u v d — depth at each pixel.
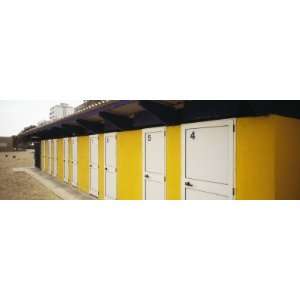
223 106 3.96
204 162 4.46
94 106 6.25
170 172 5.30
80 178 10.62
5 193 9.96
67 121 8.67
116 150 7.53
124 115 6.72
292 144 3.80
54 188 11.05
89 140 9.62
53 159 15.32
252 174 3.66
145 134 6.16
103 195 8.43
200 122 4.53
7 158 30.30
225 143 4.07
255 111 3.55
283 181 3.57
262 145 3.54
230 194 3.96
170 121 4.96
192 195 4.73
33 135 19.36
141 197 6.32
